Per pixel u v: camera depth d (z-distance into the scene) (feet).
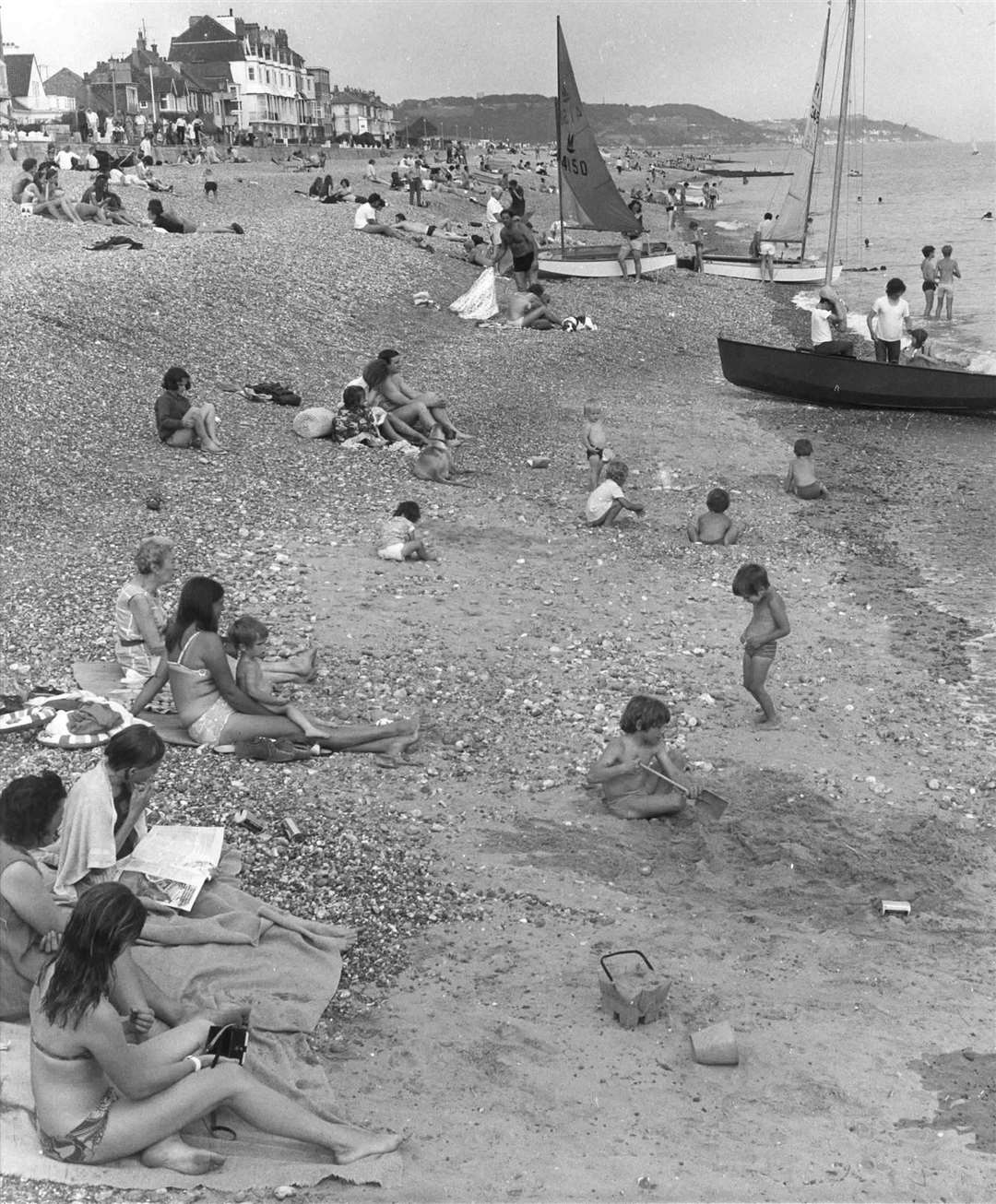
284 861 25.44
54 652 34.83
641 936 23.88
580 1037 20.51
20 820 18.58
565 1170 17.16
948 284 111.75
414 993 21.53
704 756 31.91
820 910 25.38
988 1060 20.42
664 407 77.66
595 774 28.71
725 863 26.99
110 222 106.11
